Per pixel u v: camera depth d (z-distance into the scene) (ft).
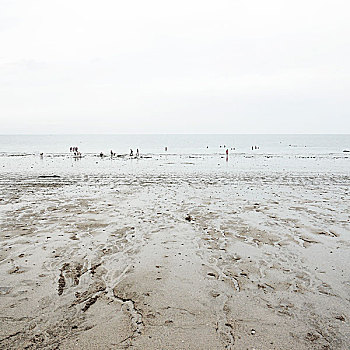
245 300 16.30
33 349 12.48
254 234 27.07
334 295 16.78
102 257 21.99
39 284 17.95
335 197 43.62
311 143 351.46
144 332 13.61
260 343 12.92
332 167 90.58
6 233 27.14
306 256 22.13
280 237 26.21
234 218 32.27
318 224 29.96
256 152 186.09
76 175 72.33
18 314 14.93
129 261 21.33
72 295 16.75
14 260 21.33
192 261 21.33
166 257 22.02
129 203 39.83
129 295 16.80
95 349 12.51
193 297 16.60
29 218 32.22
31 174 74.23
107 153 180.14
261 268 20.20
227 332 13.65
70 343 12.85
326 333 13.56
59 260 21.40
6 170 84.23
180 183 58.65
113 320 14.48
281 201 40.91
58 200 41.83
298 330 13.78
